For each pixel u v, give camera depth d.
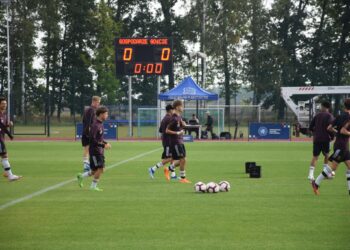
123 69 47.12
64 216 12.19
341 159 15.25
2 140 18.53
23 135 51.34
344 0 82.19
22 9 83.75
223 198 14.71
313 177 18.91
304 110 54.88
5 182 18.38
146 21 94.50
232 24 82.56
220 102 107.75
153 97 95.19
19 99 85.94
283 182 18.25
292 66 88.25
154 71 46.94
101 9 85.81
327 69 87.75
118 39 46.97
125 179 19.25
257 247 9.47
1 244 9.73
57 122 83.69
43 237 10.23
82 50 89.88
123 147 36.78
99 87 87.88
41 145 38.94
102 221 11.64
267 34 87.31
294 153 31.59
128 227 11.05
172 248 9.41
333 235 10.34
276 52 86.75
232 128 66.69
